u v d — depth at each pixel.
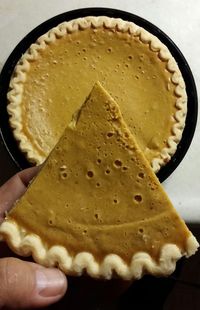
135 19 0.24
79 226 0.15
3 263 0.15
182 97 0.22
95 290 0.21
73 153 0.15
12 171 0.23
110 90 0.22
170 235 0.14
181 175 0.23
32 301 0.15
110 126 0.15
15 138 0.21
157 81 0.22
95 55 0.23
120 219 0.15
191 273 0.24
